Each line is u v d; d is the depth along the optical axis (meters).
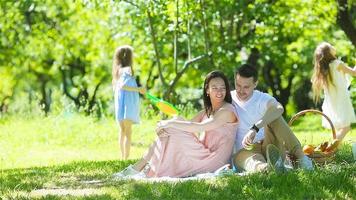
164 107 9.95
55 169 10.18
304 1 24.66
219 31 24.28
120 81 13.19
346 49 27.86
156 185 7.57
